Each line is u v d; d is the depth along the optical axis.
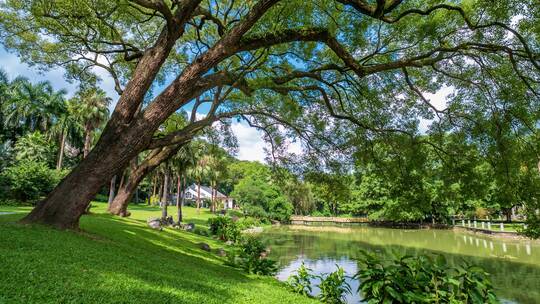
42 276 4.78
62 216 9.09
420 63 10.18
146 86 9.68
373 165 12.88
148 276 6.22
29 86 50.88
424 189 12.55
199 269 8.88
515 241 29.69
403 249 25.33
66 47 14.88
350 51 11.55
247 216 55.66
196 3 9.15
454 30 10.17
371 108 12.62
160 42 9.87
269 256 21.80
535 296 12.93
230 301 5.79
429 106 11.22
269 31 9.37
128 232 14.02
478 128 10.70
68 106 45.81
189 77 9.29
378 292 5.85
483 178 10.98
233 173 81.62
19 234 7.21
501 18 8.95
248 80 10.51
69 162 53.22
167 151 22.39
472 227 39.94
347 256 22.06
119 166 9.26
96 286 4.88
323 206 76.12
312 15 10.60
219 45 9.26
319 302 7.63
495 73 10.31
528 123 9.79
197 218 42.12
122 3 11.33
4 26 13.02
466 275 5.90
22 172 29.47
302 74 11.44
